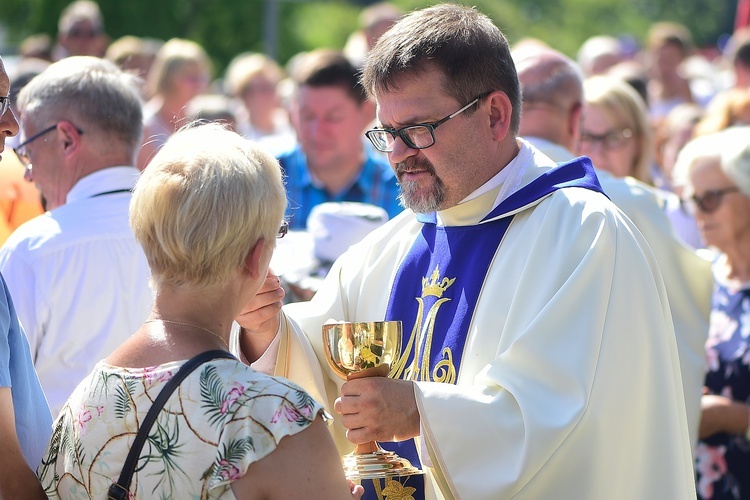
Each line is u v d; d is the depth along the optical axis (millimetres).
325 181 10836
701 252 8445
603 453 5039
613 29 48312
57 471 4305
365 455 5074
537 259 5332
